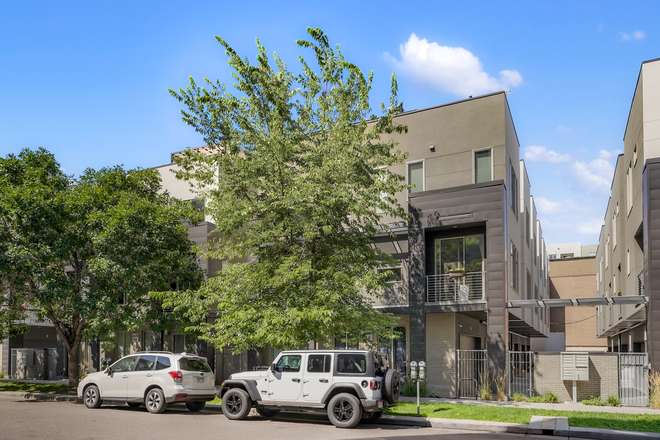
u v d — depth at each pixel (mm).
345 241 18484
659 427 12766
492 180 21922
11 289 22297
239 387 15203
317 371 14031
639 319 23625
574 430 12484
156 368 16250
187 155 19188
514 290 23984
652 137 20281
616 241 32906
